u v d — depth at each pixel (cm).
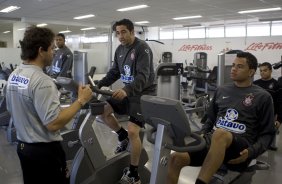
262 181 299
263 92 224
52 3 738
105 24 1184
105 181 247
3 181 284
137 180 255
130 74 271
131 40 265
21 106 153
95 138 242
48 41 155
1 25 1229
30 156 156
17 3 740
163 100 155
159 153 167
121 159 261
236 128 227
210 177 189
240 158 201
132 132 255
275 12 839
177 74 493
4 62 746
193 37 1188
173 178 213
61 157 167
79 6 777
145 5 751
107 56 788
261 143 213
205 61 972
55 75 422
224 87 247
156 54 981
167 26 1259
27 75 151
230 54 302
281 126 530
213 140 197
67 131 311
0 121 428
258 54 1001
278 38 948
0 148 378
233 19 1020
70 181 229
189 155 218
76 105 161
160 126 166
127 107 259
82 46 1414
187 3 712
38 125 154
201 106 484
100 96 263
